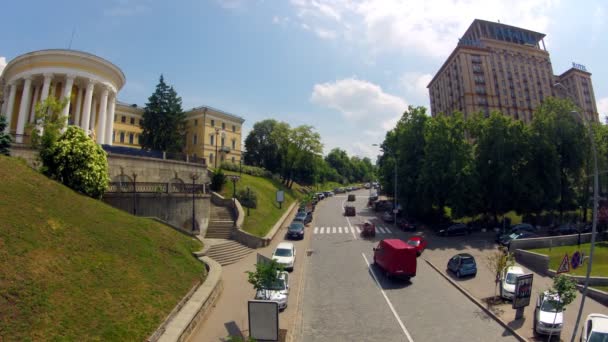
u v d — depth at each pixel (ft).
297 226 125.39
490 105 283.38
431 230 141.59
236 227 107.45
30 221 47.88
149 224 72.79
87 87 133.59
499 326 52.24
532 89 297.94
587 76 343.26
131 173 104.78
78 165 74.84
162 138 196.44
